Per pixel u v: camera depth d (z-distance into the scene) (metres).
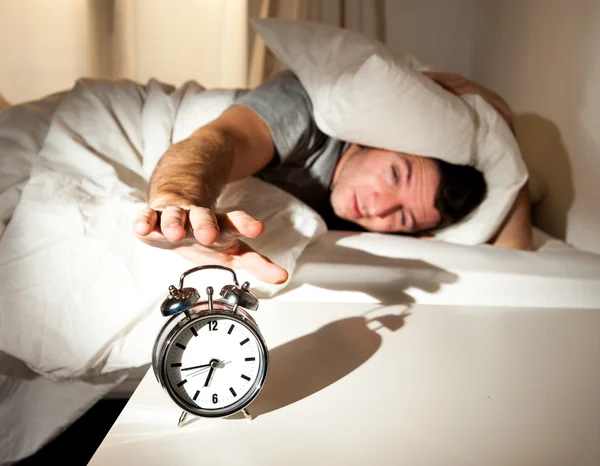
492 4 2.24
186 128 1.37
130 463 0.53
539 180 1.66
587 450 0.58
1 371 1.00
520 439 0.59
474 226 1.33
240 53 2.41
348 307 0.96
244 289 0.62
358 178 1.35
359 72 1.23
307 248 1.15
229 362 0.61
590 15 1.45
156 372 0.59
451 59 2.55
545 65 1.72
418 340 0.84
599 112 1.40
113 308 0.96
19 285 0.96
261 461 0.54
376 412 0.63
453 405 0.66
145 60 2.41
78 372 0.96
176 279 0.97
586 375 0.75
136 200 1.06
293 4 2.38
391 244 1.20
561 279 1.09
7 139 1.22
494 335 0.88
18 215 1.02
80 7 2.31
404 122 1.25
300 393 0.67
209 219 0.66
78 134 1.24
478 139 1.32
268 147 1.28
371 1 2.42
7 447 1.00
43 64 2.35
